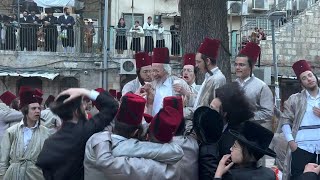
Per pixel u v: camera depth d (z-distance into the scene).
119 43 23.19
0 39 22.27
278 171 7.18
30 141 6.82
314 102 6.75
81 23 23.59
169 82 6.65
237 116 4.82
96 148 4.39
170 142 4.47
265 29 26.59
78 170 4.77
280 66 24.92
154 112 6.47
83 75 22.75
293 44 25.28
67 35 22.83
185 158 4.69
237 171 4.29
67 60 22.64
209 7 10.72
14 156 6.81
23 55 22.34
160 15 27.03
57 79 22.91
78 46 23.03
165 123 4.39
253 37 24.41
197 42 10.72
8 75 22.11
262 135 4.38
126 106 4.48
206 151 4.74
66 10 23.25
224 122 4.91
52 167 4.80
